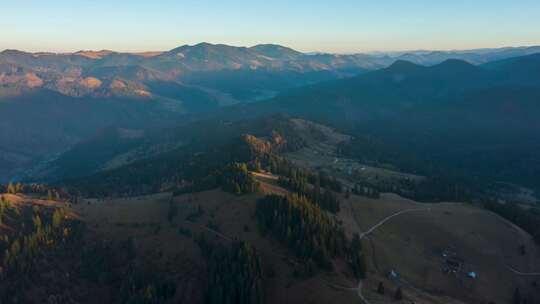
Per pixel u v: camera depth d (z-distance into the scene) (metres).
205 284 156.00
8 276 156.88
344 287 144.50
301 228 166.38
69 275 165.38
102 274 167.50
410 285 165.38
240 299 140.62
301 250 158.50
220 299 142.75
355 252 165.75
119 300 155.00
